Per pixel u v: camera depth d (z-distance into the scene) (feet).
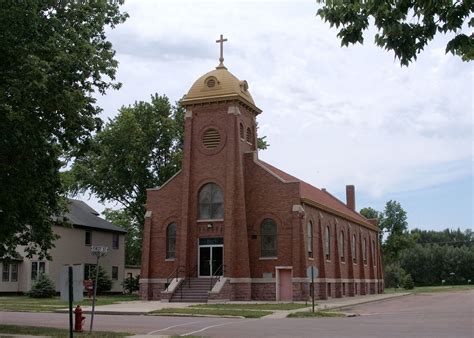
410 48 39.91
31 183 68.85
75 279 54.19
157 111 193.36
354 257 193.88
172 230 153.38
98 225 201.87
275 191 145.38
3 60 64.44
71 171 185.68
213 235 145.89
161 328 76.59
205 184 149.07
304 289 138.31
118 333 66.64
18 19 62.23
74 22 71.77
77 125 68.64
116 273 209.97
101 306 121.08
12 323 82.74
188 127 152.66
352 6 40.27
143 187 190.90
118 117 185.78
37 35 65.72
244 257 142.00
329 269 163.73
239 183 145.48
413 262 429.79
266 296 141.79
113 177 186.70
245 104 153.07
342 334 66.95
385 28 39.52
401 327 76.23
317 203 153.99
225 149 148.25
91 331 65.67
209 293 134.72
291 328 75.31
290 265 140.87
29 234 77.25
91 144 71.92
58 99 63.41
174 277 147.74
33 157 67.51
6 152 65.00
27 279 174.29
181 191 153.17
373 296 189.06
